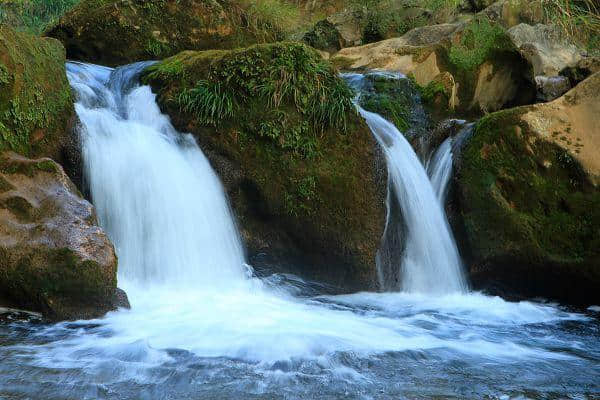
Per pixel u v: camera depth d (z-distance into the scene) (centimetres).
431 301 845
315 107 872
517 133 903
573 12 1326
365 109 1068
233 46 1327
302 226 855
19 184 666
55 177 685
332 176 858
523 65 1259
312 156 857
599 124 893
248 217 862
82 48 1215
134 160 806
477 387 496
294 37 1627
